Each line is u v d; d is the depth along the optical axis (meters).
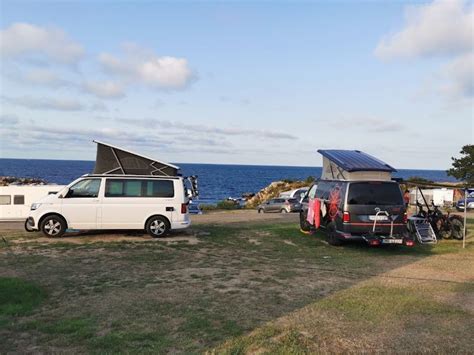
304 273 8.45
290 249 11.36
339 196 11.71
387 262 9.78
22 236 12.71
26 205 19.05
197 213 28.28
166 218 12.75
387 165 13.73
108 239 12.29
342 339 4.97
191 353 4.57
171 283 7.51
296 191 33.66
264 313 5.91
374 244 10.95
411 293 6.95
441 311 5.98
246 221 19.92
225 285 7.40
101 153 14.70
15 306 6.09
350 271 8.73
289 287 7.31
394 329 5.30
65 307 6.16
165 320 5.61
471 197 27.47
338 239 11.57
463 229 12.84
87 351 4.63
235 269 8.71
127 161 14.79
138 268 8.70
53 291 7.00
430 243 12.47
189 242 12.01
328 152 15.43
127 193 12.73
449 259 10.21
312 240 12.91
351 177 13.02
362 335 5.10
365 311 5.97
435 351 4.66
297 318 5.69
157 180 12.92
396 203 11.38
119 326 5.39
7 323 5.46
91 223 12.52
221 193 73.75
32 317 5.71
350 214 11.27
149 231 12.70
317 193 13.92
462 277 8.23
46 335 5.07
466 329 5.32
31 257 9.67
